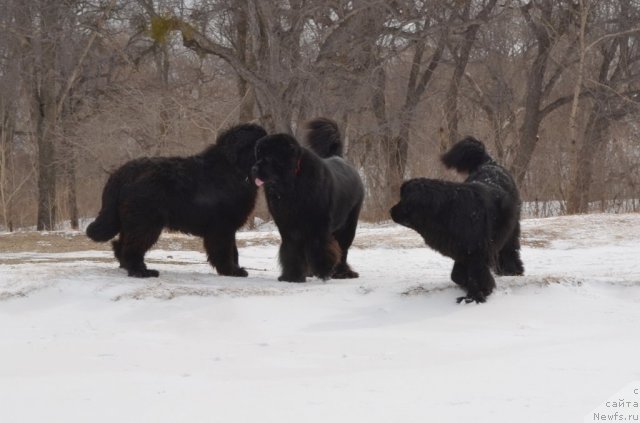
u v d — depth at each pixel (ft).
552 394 21.45
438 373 24.82
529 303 35.19
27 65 127.85
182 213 40.55
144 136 120.47
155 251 61.72
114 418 20.33
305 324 33.47
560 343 29.27
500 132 126.52
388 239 70.03
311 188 39.45
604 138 125.08
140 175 39.91
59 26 119.85
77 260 54.75
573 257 59.62
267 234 73.00
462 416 19.63
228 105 132.26
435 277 44.70
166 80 141.28
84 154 121.60
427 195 34.01
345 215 43.75
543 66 134.51
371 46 119.75
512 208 36.81
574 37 133.39
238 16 123.44
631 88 144.77
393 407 20.67
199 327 33.17
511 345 29.32
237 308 35.09
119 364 27.37
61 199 122.93
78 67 127.13
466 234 34.27
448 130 126.52
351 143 121.60
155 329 33.09
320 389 22.99
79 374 25.84
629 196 111.55
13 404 21.90
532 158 128.88
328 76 115.24
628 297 36.88
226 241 42.24
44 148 119.14
